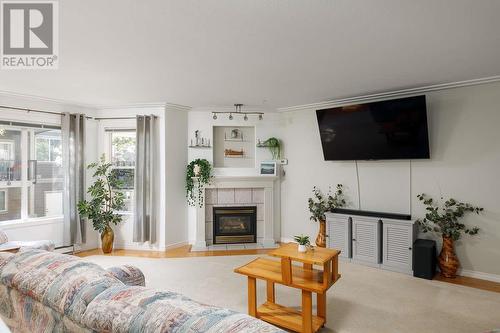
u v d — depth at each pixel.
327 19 2.12
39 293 1.27
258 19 2.11
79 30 2.27
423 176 4.12
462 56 2.86
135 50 2.66
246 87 3.95
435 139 4.02
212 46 2.59
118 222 5.08
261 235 5.50
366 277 3.78
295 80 3.64
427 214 3.92
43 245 3.78
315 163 5.15
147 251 5.00
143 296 1.10
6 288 1.47
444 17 2.10
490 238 3.66
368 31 2.31
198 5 1.92
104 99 4.62
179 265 4.28
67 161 4.74
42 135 4.69
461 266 3.83
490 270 3.66
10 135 4.37
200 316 0.95
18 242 3.82
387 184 4.41
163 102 4.86
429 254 3.70
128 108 5.12
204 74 3.38
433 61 3.00
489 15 2.07
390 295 3.25
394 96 4.30
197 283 3.61
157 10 1.98
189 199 5.32
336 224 4.53
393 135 4.11
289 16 2.07
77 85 3.80
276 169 5.43
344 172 4.83
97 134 5.21
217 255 4.78
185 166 5.32
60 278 1.31
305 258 2.47
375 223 4.15
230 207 5.44
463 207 3.77
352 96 4.47
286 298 3.19
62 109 4.82
